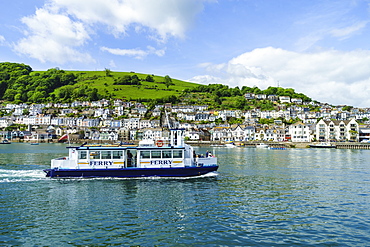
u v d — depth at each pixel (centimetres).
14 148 11738
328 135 15962
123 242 1625
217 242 1633
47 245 1580
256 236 1720
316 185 3269
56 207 2273
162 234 1739
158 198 2559
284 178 3753
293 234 1758
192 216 2075
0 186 3025
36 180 3338
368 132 16288
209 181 3391
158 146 3591
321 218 2056
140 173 3450
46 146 13962
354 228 1866
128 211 2178
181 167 3509
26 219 1986
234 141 16750
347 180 3625
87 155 3419
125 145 3709
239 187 3098
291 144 14700
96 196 2616
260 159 6900
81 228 1825
